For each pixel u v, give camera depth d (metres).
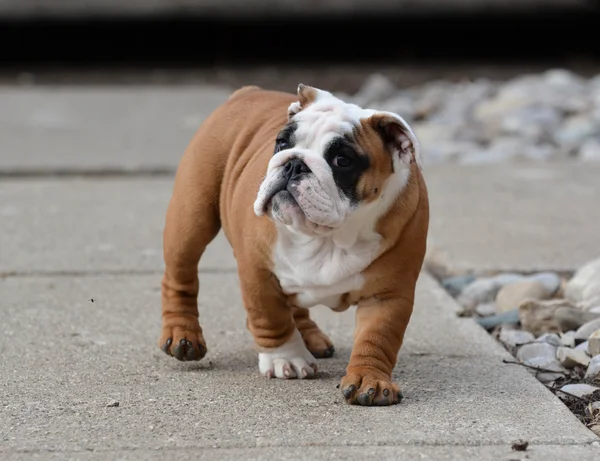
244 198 7.94
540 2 27.39
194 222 8.62
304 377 8.28
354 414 7.46
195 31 27.42
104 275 11.40
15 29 27.34
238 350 9.07
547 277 11.39
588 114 20.88
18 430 7.20
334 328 9.83
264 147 8.16
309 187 7.01
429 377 8.35
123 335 9.44
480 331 9.69
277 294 8.05
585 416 8.00
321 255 7.66
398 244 7.65
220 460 6.66
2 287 10.92
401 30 27.50
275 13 27.09
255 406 7.63
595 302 10.52
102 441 6.98
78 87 24.56
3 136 18.98
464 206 14.63
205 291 10.88
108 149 17.98
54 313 10.05
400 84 24.53
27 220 13.73
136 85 24.77
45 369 8.49
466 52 27.69
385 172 7.45
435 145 19.27
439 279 11.84
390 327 7.77
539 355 9.40
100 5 27.50
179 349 8.50
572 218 13.97
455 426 7.24
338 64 27.25
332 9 27.12
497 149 18.62
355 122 7.36
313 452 6.78
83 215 14.04
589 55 27.59
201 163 8.65
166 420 7.37
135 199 14.99
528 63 27.22
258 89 9.20
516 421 7.36
